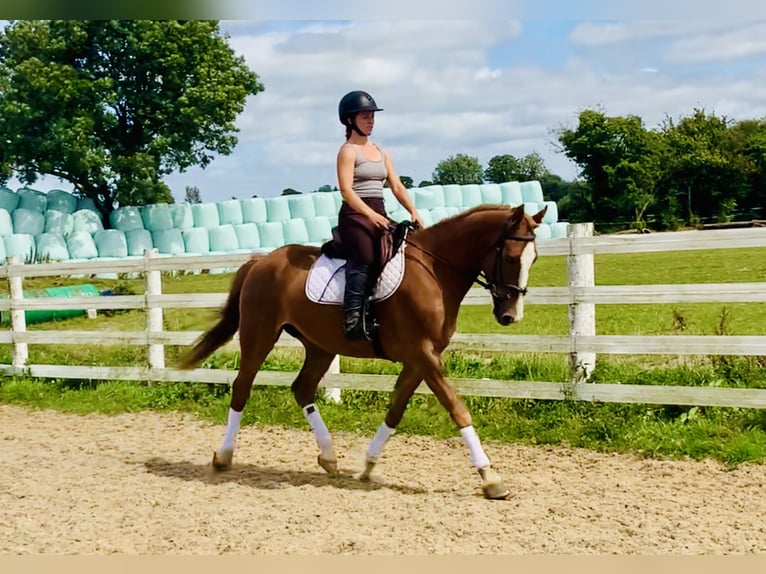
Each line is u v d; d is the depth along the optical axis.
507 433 7.00
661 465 6.11
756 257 25.03
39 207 32.03
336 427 7.58
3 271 10.19
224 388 8.93
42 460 6.88
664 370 7.58
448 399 5.58
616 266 24.09
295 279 6.02
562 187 69.38
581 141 48.03
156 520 5.14
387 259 5.65
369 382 8.02
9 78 29.72
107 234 32.78
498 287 5.45
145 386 9.34
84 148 29.91
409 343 5.61
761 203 50.53
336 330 5.85
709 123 50.16
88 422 8.39
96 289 18.91
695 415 6.80
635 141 47.62
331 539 4.69
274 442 7.32
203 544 4.68
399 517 5.09
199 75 31.52
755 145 49.47
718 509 5.15
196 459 6.86
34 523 5.11
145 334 9.32
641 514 5.07
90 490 5.90
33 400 9.38
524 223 5.39
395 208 36.84
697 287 6.70
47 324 16.69
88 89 29.94
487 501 5.43
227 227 35.25
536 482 5.84
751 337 6.55
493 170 73.56
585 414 7.07
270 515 5.18
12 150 30.14
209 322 6.73
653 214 48.47
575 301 7.16
